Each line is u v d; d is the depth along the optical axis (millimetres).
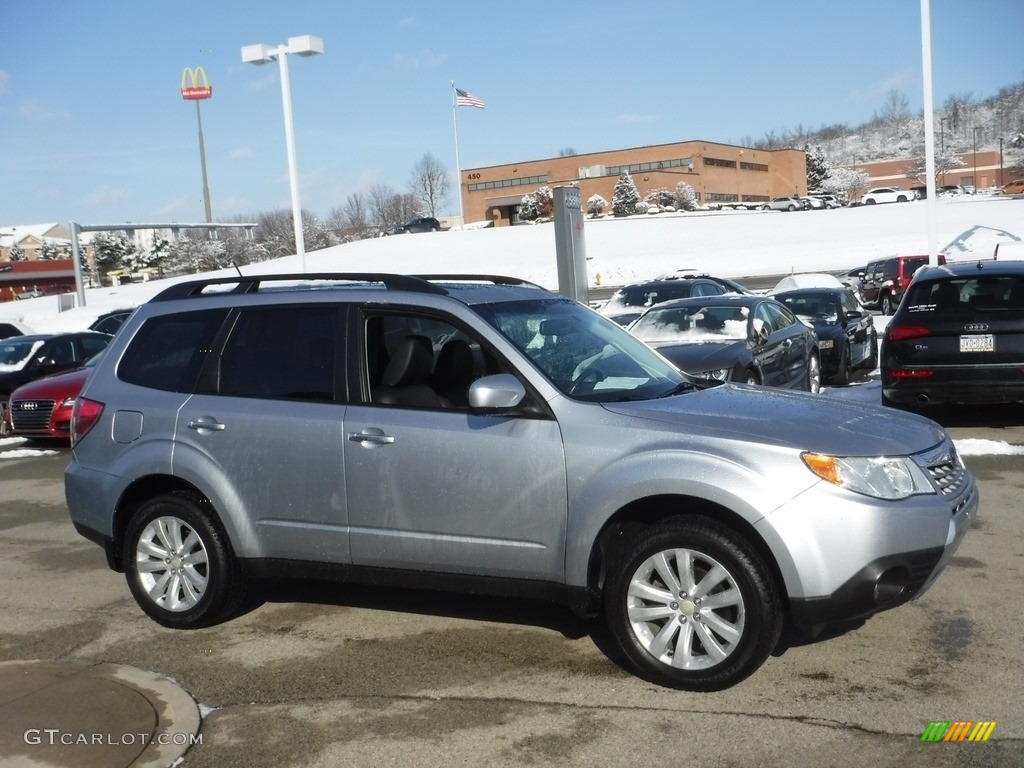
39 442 14234
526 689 4617
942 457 4719
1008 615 5227
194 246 96688
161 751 4078
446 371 5293
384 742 4145
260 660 5168
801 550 4250
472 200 106375
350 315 5395
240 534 5453
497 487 4848
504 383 4738
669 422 4629
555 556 4766
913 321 9875
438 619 5684
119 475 5754
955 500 4609
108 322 24219
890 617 5277
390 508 5082
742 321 11422
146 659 5250
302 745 4145
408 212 119875
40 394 13352
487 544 4898
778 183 113125
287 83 24047
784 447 4383
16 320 23984
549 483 4742
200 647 5402
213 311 5805
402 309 5301
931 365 9750
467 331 5105
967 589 5652
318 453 5230
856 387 13906
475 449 4883
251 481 5410
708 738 4031
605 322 5898
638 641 4582
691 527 4445
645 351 5777
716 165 101062
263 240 96812
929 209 24734
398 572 5137
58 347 16156
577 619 5559
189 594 5645
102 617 6027
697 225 73688
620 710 4336
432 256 65250
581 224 14328
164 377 5809
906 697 4312
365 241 81000
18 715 4465
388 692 4664
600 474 4621
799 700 4336
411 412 5094
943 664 4645
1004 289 9711
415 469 5008
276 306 5617
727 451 4418
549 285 46375
